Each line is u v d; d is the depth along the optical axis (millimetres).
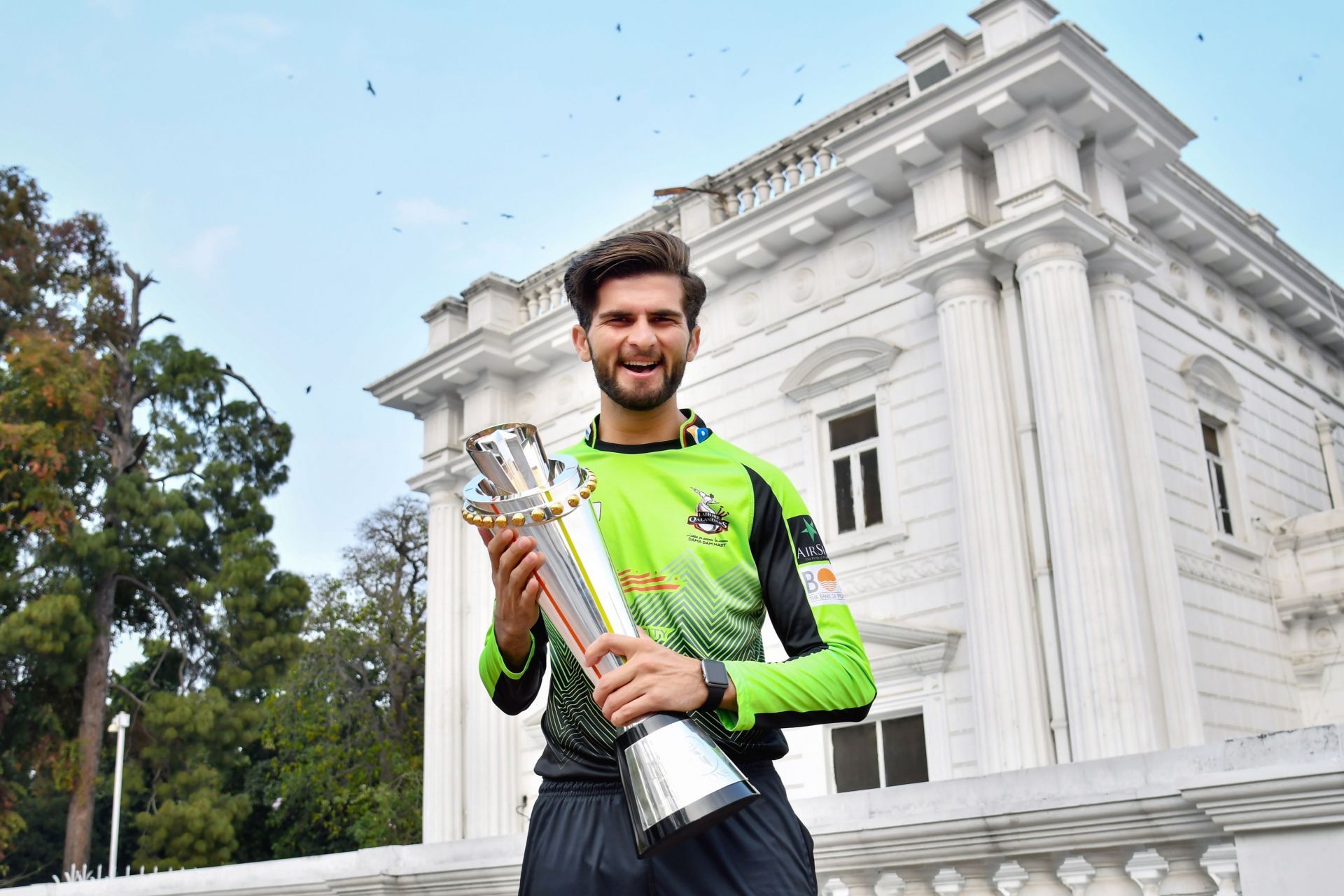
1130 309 13078
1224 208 16609
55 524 25609
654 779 1510
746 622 1887
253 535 27797
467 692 17938
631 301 1962
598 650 1604
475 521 1688
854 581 13828
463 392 18781
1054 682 11617
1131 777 3439
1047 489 11859
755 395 15469
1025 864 3654
